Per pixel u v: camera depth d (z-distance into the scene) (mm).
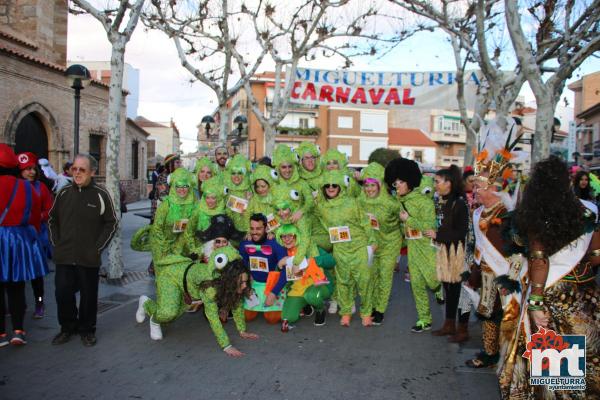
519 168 4320
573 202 3232
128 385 4230
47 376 4391
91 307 5234
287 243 5902
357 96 11938
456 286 5488
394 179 5695
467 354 5047
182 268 5215
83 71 9125
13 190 5094
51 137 17031
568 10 8547
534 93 6777
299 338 5570
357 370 4621
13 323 5137
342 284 6027
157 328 5398
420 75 11867
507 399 3434
